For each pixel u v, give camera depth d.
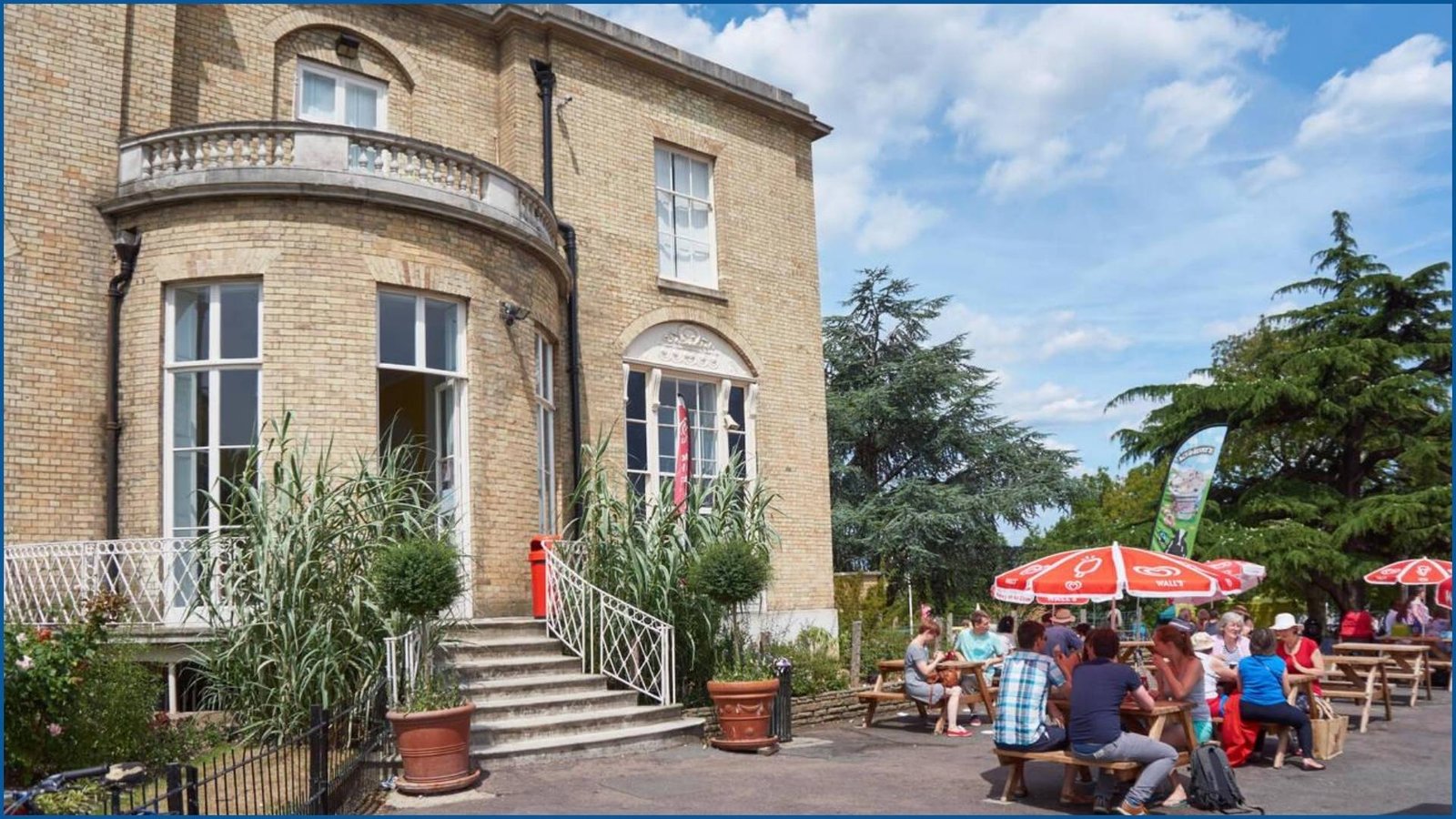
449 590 9.78
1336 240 30.53
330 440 11.34
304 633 10.09
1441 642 18.77
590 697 11.45
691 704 12.83
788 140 20.84
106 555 11.52
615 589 12.88
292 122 12.64
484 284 13.76
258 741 9.99
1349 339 28.89
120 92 13.00
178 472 12.43
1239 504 28.86
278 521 10.30
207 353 12.48
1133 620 30.11
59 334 12.19
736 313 19.25
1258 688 10.77
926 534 33.12
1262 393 27.59
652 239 18.11
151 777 8.78
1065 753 8.76
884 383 36.09
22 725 7.92
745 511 14.58
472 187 13.88
